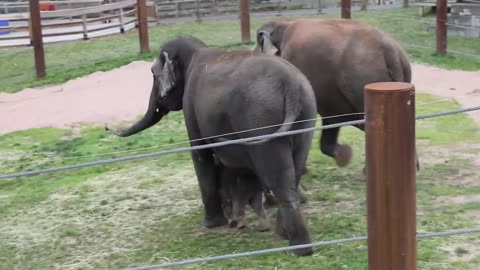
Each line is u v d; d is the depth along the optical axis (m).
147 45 16.47
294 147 5.57
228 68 5.76
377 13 20.33
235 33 18.55
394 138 2.88
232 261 5.68
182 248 6.09
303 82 5.48
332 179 7.72
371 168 2.94
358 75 6.81
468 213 6.38
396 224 2.95
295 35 7.38
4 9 22.23
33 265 6.09
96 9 19.25
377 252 2.99
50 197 7.90
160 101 6.78
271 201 6.96
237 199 6.41
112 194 7.79
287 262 5.53
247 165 5.81
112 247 6.30
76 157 9.41
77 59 16.81
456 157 8.20
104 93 13.34
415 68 13.57
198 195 7.54
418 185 7.23
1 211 7.59
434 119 9.95
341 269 5.30
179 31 19.41
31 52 18.11
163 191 7.76
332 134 7.34
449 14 17.05
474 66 13.45
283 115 5.40
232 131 5.66
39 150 10.00
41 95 13.80
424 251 5.54
